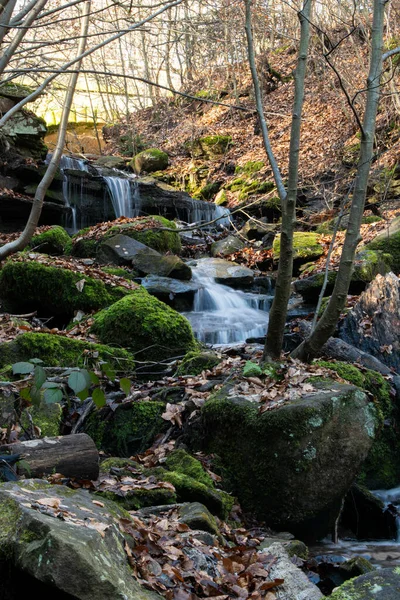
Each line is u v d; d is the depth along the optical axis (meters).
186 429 5.23
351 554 4.55
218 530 3.92
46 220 15.46
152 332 6.76
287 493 4.52
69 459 3.90
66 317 8.38
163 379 6.15
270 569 3.52
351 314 7.76
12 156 15.24
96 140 27.11
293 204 5.46
